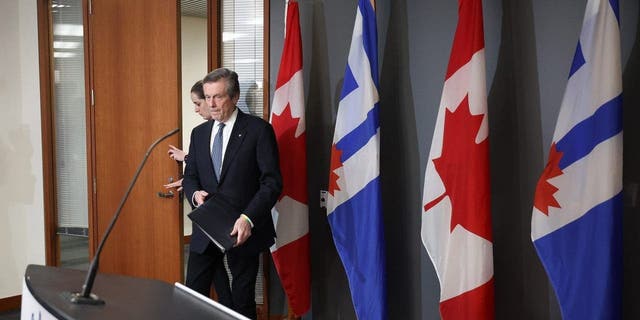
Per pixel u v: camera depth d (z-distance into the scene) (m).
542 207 2.21
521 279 2.56
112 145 3.56
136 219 3.51
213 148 2.61
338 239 2.72
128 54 3.44
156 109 3.37
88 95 3.64
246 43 3.25
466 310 2.37
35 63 3.90
